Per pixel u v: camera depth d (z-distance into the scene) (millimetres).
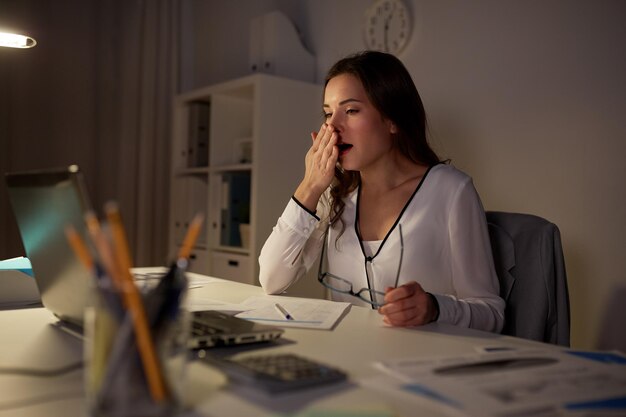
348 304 1135
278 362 635
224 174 2770
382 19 2537
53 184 699
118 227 471
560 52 1960
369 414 490
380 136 1428
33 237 835
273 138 2566
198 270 2910
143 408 471
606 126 1842
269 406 526
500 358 691
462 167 2262
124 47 3252
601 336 1857
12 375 635
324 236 1539
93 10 3152
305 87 2693
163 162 3377
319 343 797
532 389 569
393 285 1371
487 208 2180
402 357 721
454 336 862
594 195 1874
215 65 3463
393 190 1465
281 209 2598
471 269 1298
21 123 2928
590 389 571
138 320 461
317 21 2895
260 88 2516
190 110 3014
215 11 3469
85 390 584
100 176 3193
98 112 3186
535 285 1309
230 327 790
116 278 469
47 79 3008
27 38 1487
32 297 1122
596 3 1863
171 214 3105
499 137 2139
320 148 1419
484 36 2184
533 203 2041
